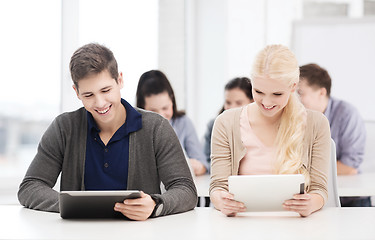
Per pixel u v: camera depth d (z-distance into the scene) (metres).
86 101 1.80
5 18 3.44
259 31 4.33
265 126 2.01
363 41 4.18
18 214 1.74
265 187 1.63
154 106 3.13
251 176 1.63
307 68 3.33
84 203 1.59
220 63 4.32
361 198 3.11
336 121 3.42
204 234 1.39
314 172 1.93
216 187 1.94
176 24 4.27
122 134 1.94
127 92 3.93
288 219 1.63
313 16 4.46
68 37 3.54
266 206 1.65
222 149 2.01
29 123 3.53
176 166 1.89
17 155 3.53
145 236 1.36
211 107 4.36
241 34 4.31
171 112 3.20
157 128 1.95
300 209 1.63
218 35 4.32
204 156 3.46
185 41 4.35
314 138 1.96
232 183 1.64
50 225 1.53
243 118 2.04
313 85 3.30
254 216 1.69
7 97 3.48
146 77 3.18
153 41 4.08
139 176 1.94
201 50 4.38
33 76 3.52
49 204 1.80
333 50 4.23
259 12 4.33
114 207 1.60
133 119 1.95
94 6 3.75
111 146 1.94
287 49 1.85
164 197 1.70
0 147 3.49
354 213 1.74
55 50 3.55
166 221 1.60
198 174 3.34
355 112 3.42
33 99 3.53
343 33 4.22
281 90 1.80
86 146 1.95
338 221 1.58
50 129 1.99
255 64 1.83
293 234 1.38
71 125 1.97
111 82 1.79
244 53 4.32
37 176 1.92
